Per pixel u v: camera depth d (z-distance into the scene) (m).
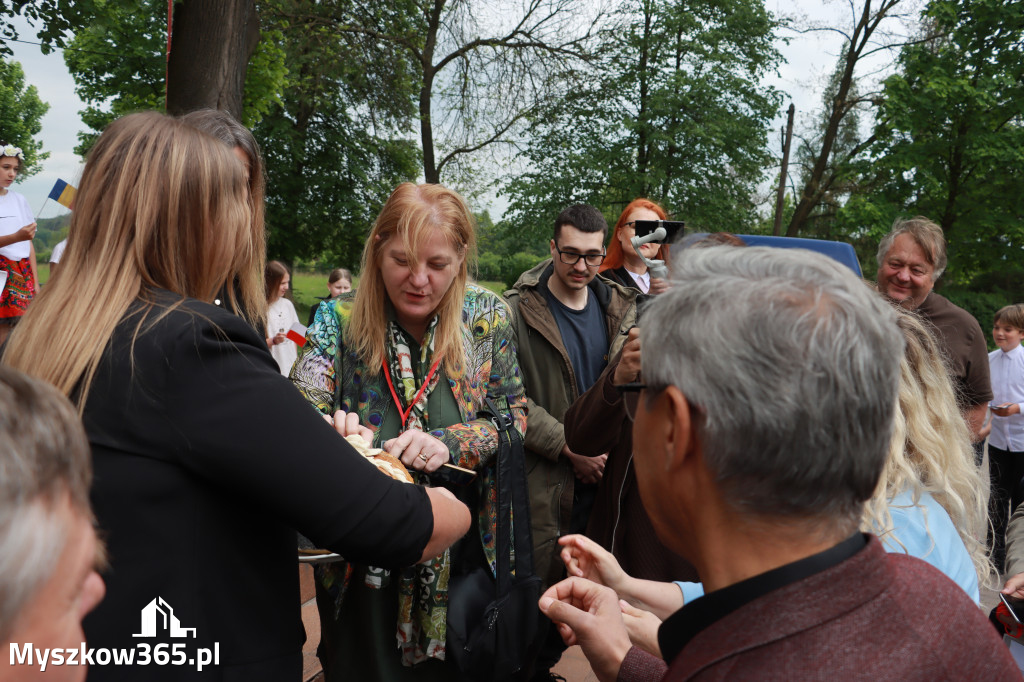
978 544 1.29
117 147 1.03
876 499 1.12
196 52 6.16
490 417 1.86
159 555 0.91
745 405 0.65
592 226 2.68
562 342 2.68
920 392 1.26
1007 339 4.69
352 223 19.64
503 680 1.81
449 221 1.73
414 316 1.79
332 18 15.49
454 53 16.08
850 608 0.65
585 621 1.12
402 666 1.73
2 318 4.99
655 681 1.03
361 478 1.03
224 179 1.07
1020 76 16.02
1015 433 4.56
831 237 19.34
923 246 2.88
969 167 16.61
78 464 0.57
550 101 16.62
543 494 2.54
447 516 1.21
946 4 16.03
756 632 0.65
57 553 0.54
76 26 7.25
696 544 0.75
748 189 19.41
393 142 20.09
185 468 0.93
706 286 0.70
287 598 1.07
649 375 0.74
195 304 0.99
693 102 18.17
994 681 0.67
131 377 0.91
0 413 0.53
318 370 1.82
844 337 0.65
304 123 18.92
